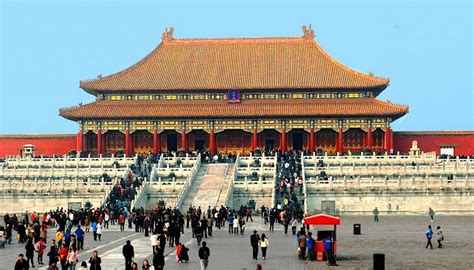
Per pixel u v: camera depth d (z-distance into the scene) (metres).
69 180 143.88
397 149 190.00
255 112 188.38
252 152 174.38
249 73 198.88
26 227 96.19
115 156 169.88
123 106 194.50
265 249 76.69
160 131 191.00
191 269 69.88
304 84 192.12
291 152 167.12
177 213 103.81
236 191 132.75
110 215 120.62
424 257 77.88
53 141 195.75
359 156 155.62
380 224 116.31
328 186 132.00
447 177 141.62
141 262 74.31
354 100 191.75
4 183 137.12
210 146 189.62
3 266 71.88
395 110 185.38
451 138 189.25
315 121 188.12
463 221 121.38
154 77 198.88
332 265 72.38
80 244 84.38
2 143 195.75
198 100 195.12
